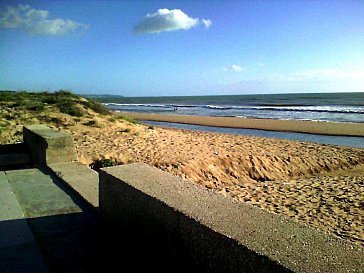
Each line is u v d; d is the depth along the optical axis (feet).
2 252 8.93
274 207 22.85
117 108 200.75
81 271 8.09
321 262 4.73
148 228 7.85
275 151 42.80
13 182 15.56
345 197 24.95
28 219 11.20
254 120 97.04
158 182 8.79
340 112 124.98
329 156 41.45
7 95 67.82
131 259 8.54
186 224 6.51
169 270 7.14
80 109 58.44
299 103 203.92
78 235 10.00
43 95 74.84
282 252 5.02
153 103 294.05
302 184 29.73
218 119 103.45
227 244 5.56
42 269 8.11
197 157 35.09
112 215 9.84
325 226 19.10
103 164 29.86
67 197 13.47
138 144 40.83
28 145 22.71
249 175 34.30
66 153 18.90
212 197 7.61
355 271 4.51
